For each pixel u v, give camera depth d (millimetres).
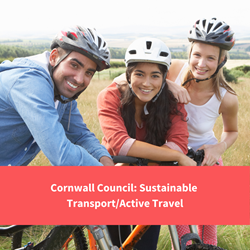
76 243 1828
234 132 2373
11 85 1351
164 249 2561
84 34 1391
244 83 20250
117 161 1694
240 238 2762
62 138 1287
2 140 1479
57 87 1493
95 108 6898
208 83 2172
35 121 1279
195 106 2246
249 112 7574
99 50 1409
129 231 2049
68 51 1409
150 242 2029
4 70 1430
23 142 1548
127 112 1898
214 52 2031
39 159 3525
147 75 1729
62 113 1715
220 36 1980
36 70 1383
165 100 1887
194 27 2064
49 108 1317
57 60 1450
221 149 2117
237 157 4520
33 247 1490
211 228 2275
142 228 1811
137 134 2023
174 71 2336
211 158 2000
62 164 1271
